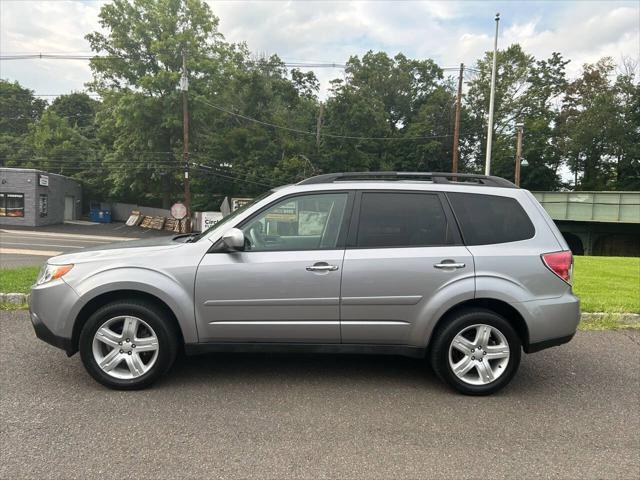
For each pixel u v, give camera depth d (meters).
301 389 4.25
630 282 9.41
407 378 4.57
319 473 2.94
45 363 4.74
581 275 10.45
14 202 37.75
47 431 3.39
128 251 4.23
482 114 59.59
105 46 44.34
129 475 2.87
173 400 3.96
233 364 4.86
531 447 3.31
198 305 4.05
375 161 55.44
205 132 47.12
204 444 3.26
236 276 4.04
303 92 65.00
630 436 3.51
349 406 3.92
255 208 4.24
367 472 2.96
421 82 69.00
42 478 2.82
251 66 59.25
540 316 4.09
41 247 22.25
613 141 52.97
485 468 3.03
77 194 48.81
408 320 4.09
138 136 44.38
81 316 4.13
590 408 3.99
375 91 66.06
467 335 4.19
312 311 4.07
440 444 3.33
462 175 4.53
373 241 4.15
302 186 4.32
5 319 6.28
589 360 5.22
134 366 4.11
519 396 4.21
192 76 42.88
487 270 4.08
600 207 38.38
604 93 53.84
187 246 4.18
